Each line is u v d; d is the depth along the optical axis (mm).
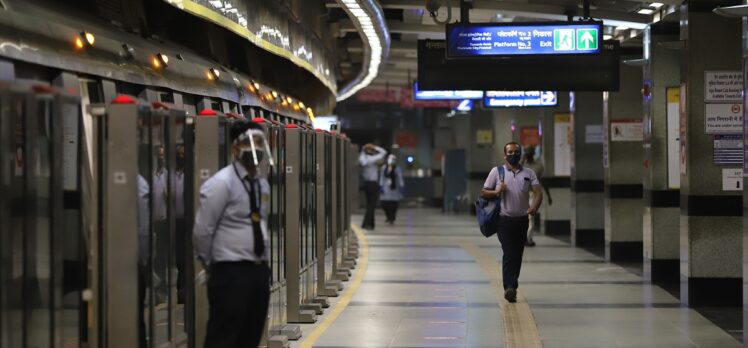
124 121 14898
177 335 17734
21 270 12891
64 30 17891
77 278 15148
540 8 39094
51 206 13867
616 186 44938
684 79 30141
